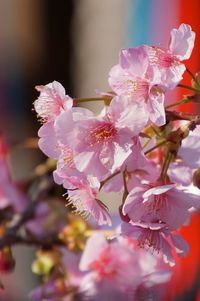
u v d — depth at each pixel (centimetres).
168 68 35
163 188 34
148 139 35
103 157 34
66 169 35
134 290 50
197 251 61
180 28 35
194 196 35
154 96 34
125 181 35
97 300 49
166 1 99
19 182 56
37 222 52
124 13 108
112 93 35
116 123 34
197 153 36
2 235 51
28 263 72
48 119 35
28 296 52
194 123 35
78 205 36
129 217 35
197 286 52
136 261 51
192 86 35
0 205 56
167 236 36
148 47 35
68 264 52
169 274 50
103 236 50
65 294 50
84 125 34
